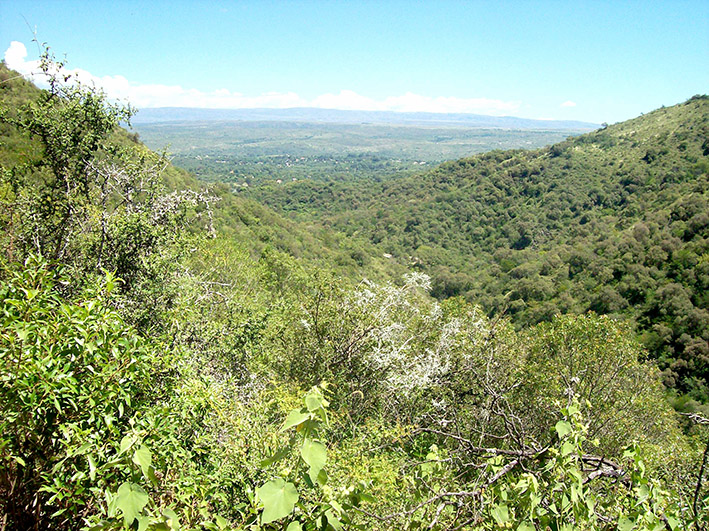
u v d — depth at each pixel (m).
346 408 5.85
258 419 3.71
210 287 8.77
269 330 7.79
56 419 2.48
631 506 1.99
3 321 2.38
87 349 2.43
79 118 7.02
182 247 7.50
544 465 2.21
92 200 7.38
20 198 6.64
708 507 2.21
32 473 2.51
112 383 2.56
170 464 2.64
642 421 7.77
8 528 2.45
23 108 7.03
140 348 2.77
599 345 8.04
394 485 3.39
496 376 7.10
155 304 6.17
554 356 8.43
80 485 2.17
